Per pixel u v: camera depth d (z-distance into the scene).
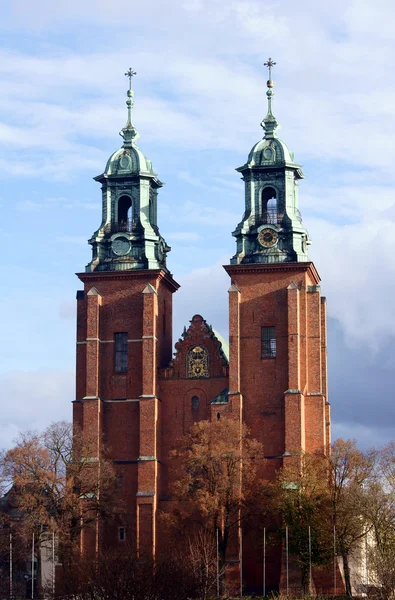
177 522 173.38
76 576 150.88
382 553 157.50
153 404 179.75
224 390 179.75
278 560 173.38
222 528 170.00
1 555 169.62
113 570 146.38
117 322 183.75
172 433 182.25
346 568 164.62
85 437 178.12
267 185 183.75
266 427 177.12
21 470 170.12
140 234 185.75
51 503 169.50
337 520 165.62
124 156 188.38
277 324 179.12
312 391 178.50
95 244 186.12
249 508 170.88
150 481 177.50
